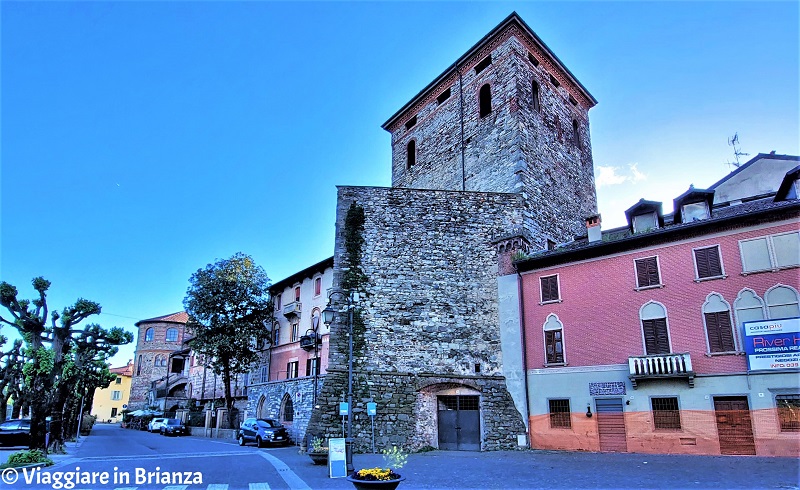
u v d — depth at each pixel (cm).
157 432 5356
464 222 3027
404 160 4512
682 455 2112
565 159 3859
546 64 3981
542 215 3344
